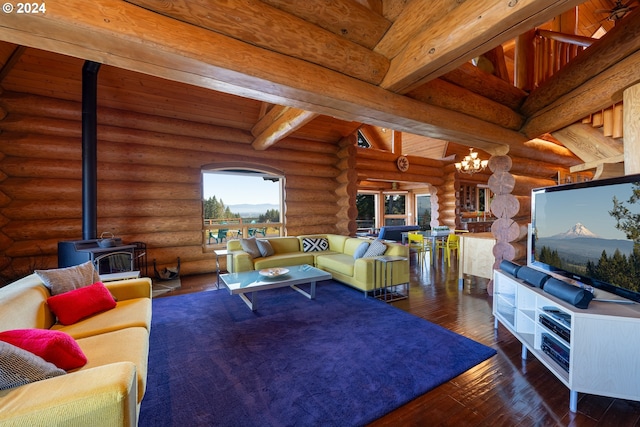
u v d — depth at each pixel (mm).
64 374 1171
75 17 1358
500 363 2188
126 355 1556
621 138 3010
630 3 3842
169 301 3641
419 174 8883
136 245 4262
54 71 3867
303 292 3895
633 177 1722
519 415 1652
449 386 1913
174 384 1917
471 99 3137
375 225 11031
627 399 1661
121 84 4281
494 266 3643
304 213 6508
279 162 6141
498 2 1659
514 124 3629
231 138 5539
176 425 1561
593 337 1684
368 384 1908
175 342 2520
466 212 10125
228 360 2219
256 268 4316
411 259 6516
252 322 2957
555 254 2367
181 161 5055
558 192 2354
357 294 3910
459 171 9203
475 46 1870
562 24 4113
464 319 3043
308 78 2092
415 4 2086
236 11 1752
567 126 3439
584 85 3080
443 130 3039
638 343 1631
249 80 1939
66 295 2064
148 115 4773
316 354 2299
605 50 2844
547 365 1924
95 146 3764
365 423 1579
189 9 1637
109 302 2248
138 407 1428
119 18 1462
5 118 3844
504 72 3652
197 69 1808
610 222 1867
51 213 4090
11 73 3740
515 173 4250
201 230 5301
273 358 2242
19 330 1321
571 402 1704
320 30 2084
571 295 1831
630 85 2547
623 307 1804
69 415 952
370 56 2312
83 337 1803
